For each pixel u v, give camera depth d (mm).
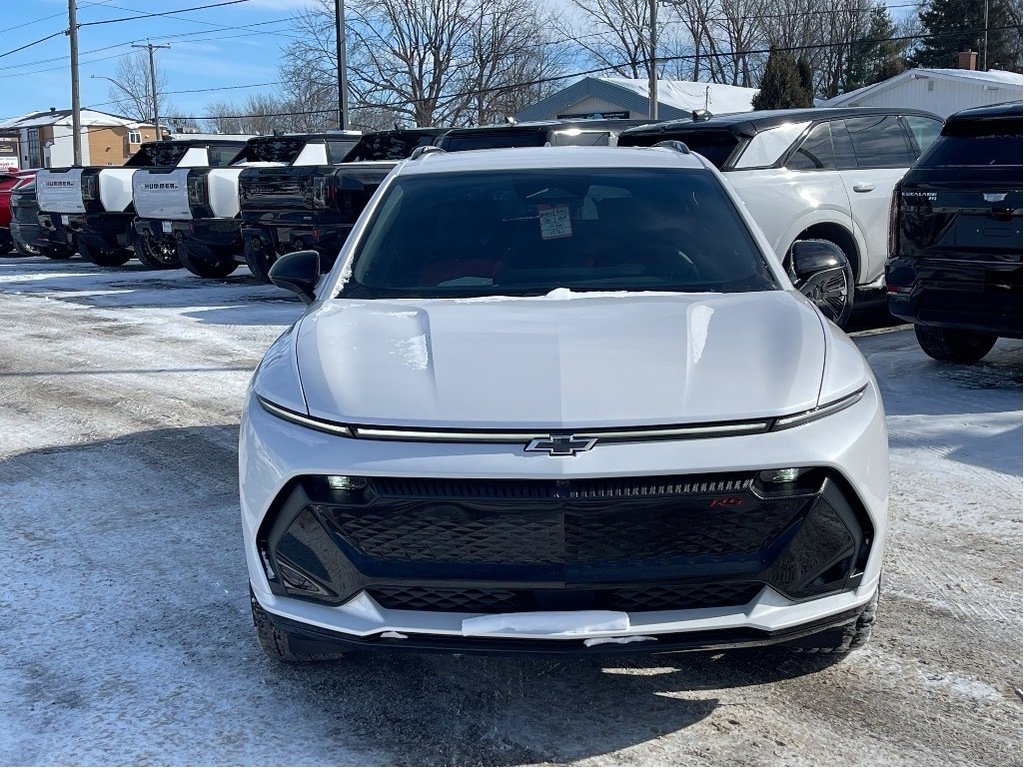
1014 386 6969
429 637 2816
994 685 3291
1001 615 3777
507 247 4109
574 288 3869
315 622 2908
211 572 4328
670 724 3098
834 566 2895
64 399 7707
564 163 4617
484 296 3820
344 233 11555
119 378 8398
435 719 3150
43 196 18828
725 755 2930
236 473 5707
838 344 3340
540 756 2947
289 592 2965
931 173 6801
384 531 2818
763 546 2805
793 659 3432
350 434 2889
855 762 2891
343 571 2852
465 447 2801
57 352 9781
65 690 3369
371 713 3193
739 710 3166
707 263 3996
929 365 7660
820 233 8391
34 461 6059
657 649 2777
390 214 4375
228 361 8953
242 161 16922
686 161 4711
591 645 2762
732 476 2771
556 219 4234
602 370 3016
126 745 3039
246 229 12758
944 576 4121
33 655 3619
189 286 15156
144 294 14281
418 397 2951
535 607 2785
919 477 5254
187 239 15328
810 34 61781
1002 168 6430
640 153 4801
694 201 4355
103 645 3686
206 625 3830
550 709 3197
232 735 3082
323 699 3281
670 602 2797
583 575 2742
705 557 2779
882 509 2982
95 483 5598
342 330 3445
